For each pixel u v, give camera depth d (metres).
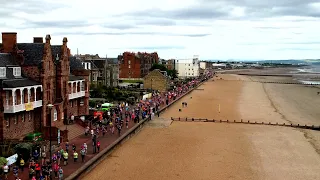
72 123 65.44
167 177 43.25
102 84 132.25
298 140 64.00
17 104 51.59
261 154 54.34
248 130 71.94
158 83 149.62
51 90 60.56
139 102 105.50
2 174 39.50
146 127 74.62
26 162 44.03
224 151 55.53
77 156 46.12
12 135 51.62
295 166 48.94
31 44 60.94
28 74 57.47
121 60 192.88
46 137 56.16
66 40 65.69
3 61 54.28
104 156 50.41
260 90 162.62
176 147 57.66
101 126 65.88
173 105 109.19
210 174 44.69
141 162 49.16
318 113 97.06
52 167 42.16
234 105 109.88
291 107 108.12
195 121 81.88
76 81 70.31
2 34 57.94
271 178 43.94
